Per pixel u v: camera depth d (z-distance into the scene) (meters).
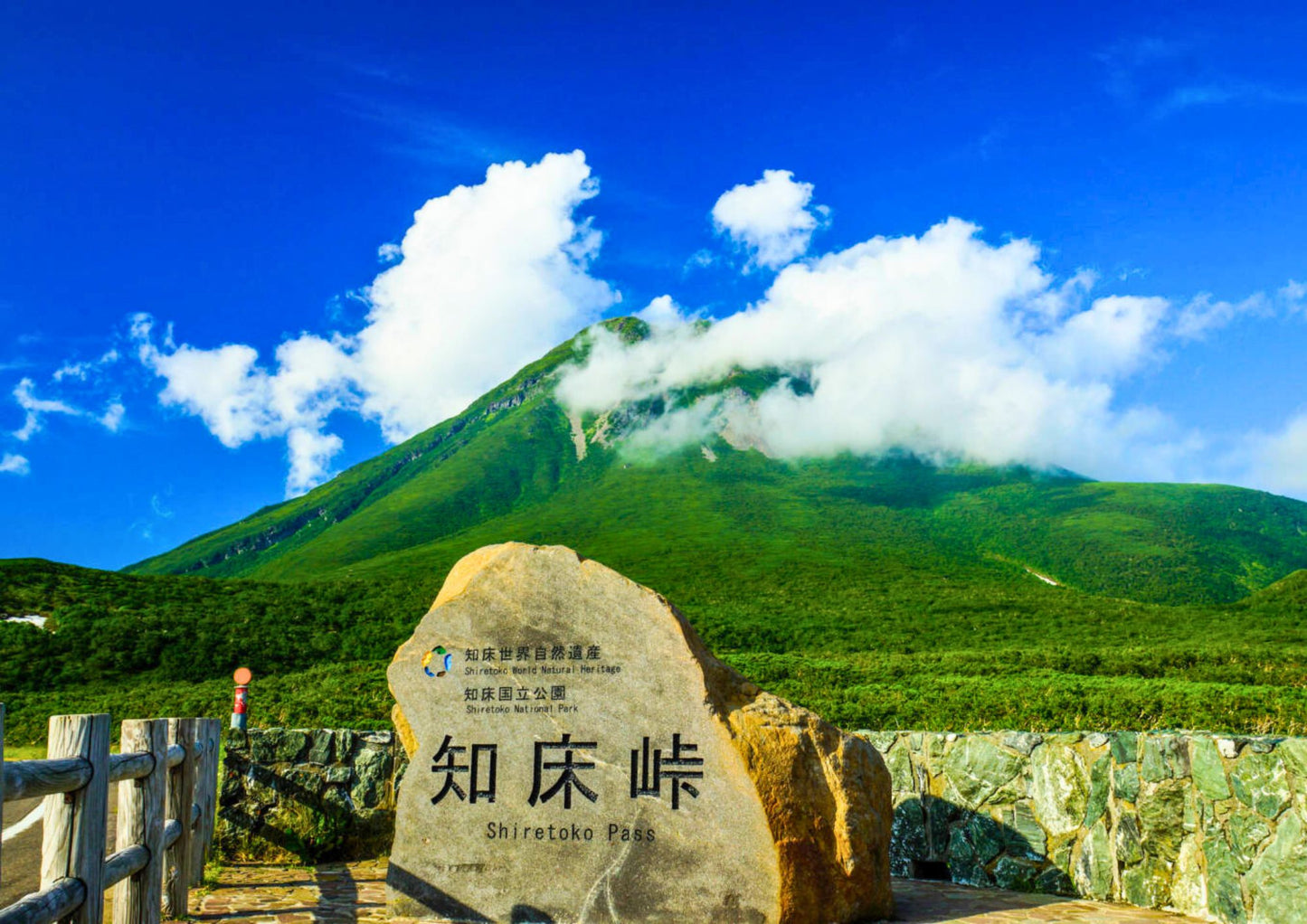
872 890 7.91
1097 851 8.84
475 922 7.82
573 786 8.04
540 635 8.39
